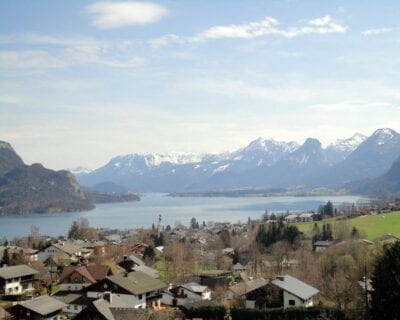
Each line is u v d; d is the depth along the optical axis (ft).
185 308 417.69
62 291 488.02
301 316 381.81
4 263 607.37
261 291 424.05
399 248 301.43
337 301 411.54
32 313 368.48
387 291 291.79
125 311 353.92
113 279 435.53
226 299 463.42
